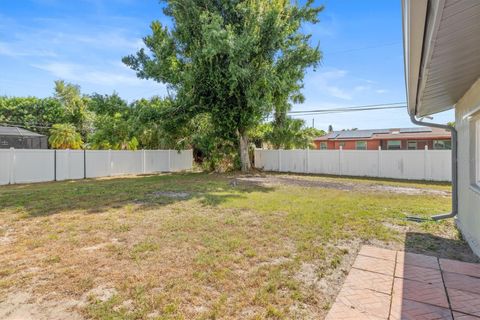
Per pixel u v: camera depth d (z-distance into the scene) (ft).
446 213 18.58
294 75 46.14
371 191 29.12
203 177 43.32
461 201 15.72
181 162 57.98
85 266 10.73
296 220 17.12
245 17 42.24
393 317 7.35
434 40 7.13
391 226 15.99
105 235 14.48
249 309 7.89
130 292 8.80
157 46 46.37
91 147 56.95
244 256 11.66
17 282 9.48
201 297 8.51
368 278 9.59
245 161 51.42
